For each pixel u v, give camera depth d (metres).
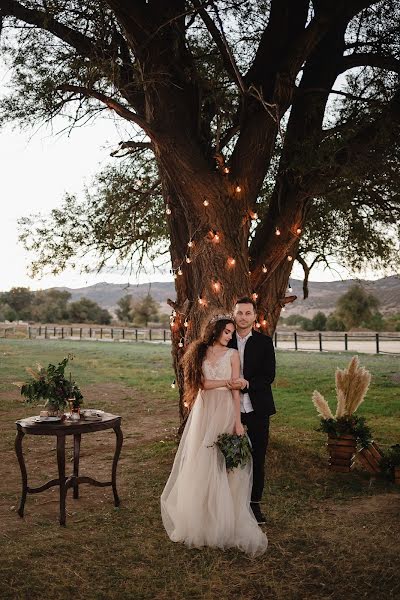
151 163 12.18
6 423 12.76
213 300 8.21
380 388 16.17
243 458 5.44
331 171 8.90
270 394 6.15
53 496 7.00
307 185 9.01
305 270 11.09
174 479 5.84
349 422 7.90
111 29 8.70
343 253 11.80
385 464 7.64
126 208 11.95
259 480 6.01
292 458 8.29
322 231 11.60
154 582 4.59
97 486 6.96
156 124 8.23
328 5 8.07
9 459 9.28
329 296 105.75
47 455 9.56
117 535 5.61
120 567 4.88
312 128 9.34
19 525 5.91
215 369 5.70
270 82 8.62
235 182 8.41
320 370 19.83
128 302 82.12
